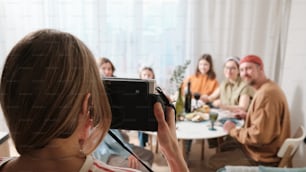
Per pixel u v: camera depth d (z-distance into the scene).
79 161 0.37
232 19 2.90
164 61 3.02
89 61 0.37
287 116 1.68
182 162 0.51
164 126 0.51
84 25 2.83
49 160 0.36
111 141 1.26
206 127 1.84
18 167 0.36
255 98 1.69
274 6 2.74
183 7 2.90
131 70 2.99
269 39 2.82
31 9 2.65
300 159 2.02
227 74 2.45
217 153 1.84
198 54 3.01
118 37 2.93
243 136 1.67
